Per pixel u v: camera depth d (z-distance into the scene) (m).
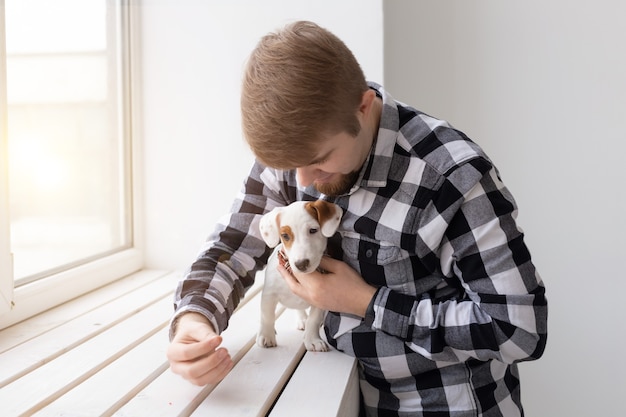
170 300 1.15
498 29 1.45
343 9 1.33
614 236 1.43
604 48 1.40
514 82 1.45
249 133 0.67
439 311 0.75
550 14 1.42
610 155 1.42
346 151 0.69
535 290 0.74
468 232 0.74
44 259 1.14
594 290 1.45
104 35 1.39
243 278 0.90
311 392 0.70
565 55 1.42
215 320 0.79
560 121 1.43
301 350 0.87
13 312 0.95
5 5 1.00
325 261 0.81
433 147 0.76
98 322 0.98
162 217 1.46
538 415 1.51
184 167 1.44
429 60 1.49
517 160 1.46
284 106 0.63
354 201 0.79
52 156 1.17
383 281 0.80
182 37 1.41
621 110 1.40
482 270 0.73
